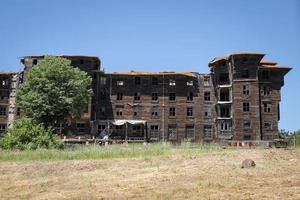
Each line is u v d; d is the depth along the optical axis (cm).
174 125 7325
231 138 7125
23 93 6219
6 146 3981
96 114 7350
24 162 2805
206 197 1545
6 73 7631
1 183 2180
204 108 7419
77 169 2483
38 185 2050
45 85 6041
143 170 2355
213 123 7356
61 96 6059
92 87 7350
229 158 2566
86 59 7369
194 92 7469
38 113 5978
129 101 7431
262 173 2036
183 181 1945
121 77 7525
